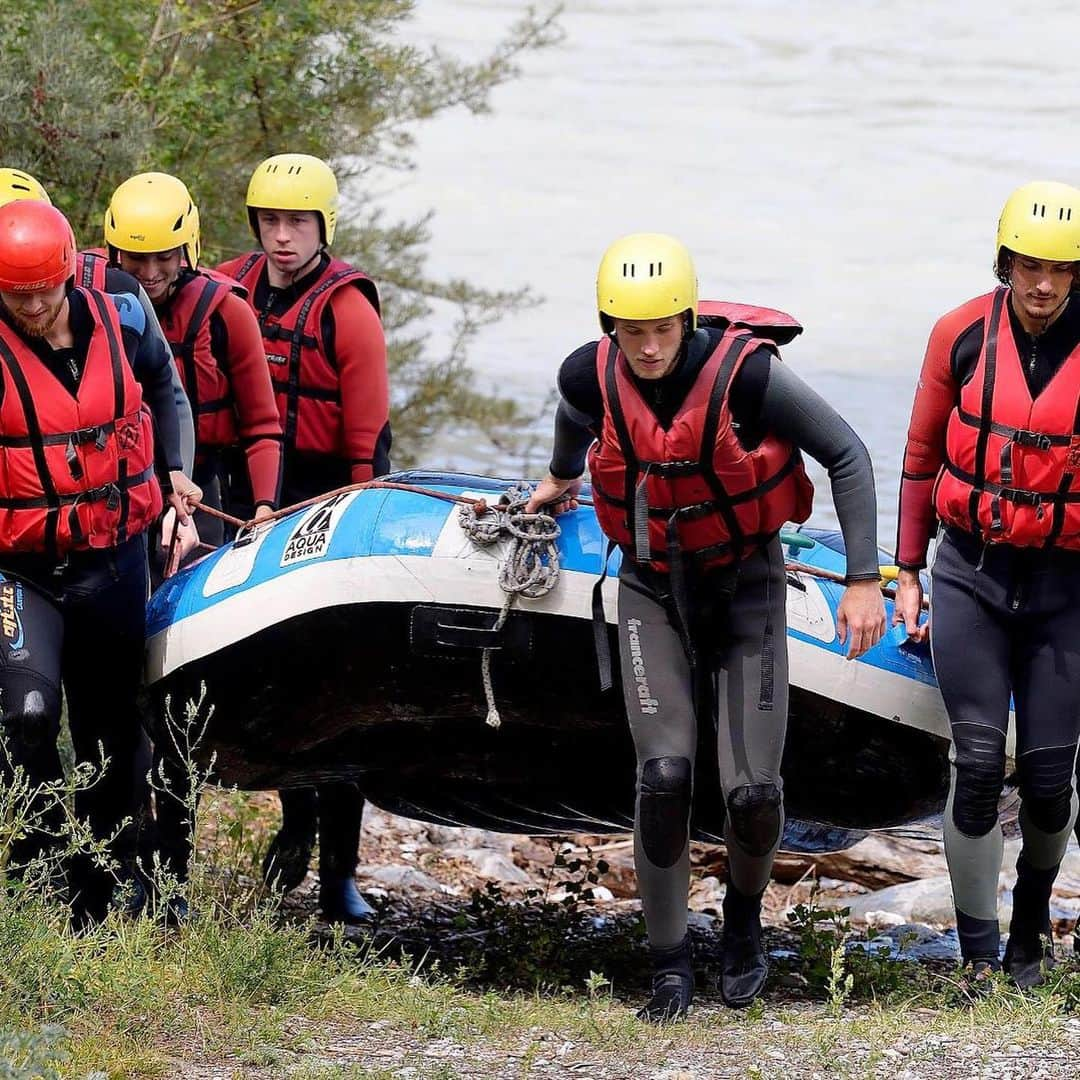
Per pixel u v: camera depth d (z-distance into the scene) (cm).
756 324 1725
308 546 1995
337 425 2422
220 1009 1700
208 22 3838
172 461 2088
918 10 17450
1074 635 1806
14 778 1795
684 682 1781
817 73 14950
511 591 1891
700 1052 1669
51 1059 1429
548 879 2727
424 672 1964
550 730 2064
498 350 7475
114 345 1855
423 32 14125
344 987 1822
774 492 1739
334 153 4397
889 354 7350
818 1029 1711
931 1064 1608
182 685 2066
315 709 2033
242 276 2452
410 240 4966
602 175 11425
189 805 1917
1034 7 17425
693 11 17662
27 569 1878
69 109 3281
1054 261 1680
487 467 5788
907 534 1912
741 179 11300
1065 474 1741
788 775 2009
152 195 2192
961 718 1836
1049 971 1883
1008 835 2247
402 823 2961
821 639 1941
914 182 11150
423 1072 1568
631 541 1778
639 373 1677
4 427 1808
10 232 1731
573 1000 1977
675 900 1805
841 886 2812
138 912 2042
